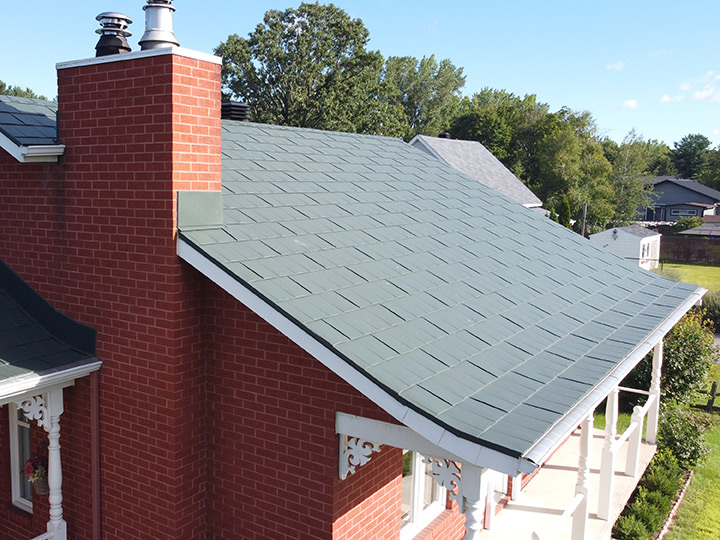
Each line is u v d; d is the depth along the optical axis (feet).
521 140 251.60
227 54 171.83
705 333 59.57
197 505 23.44
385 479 24.64
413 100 293.02
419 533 29.53
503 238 37.52
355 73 180.34
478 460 15.80
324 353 18.42
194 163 21.83
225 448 23.26
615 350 24.99
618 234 150.51
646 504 38.96
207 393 23.39
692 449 48.19
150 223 21.67
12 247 25.95
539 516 36.24
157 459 22.65
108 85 22.16
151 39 23.77
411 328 21.34
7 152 25.30
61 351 23.68
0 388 20.54
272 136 38.99
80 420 24.61
